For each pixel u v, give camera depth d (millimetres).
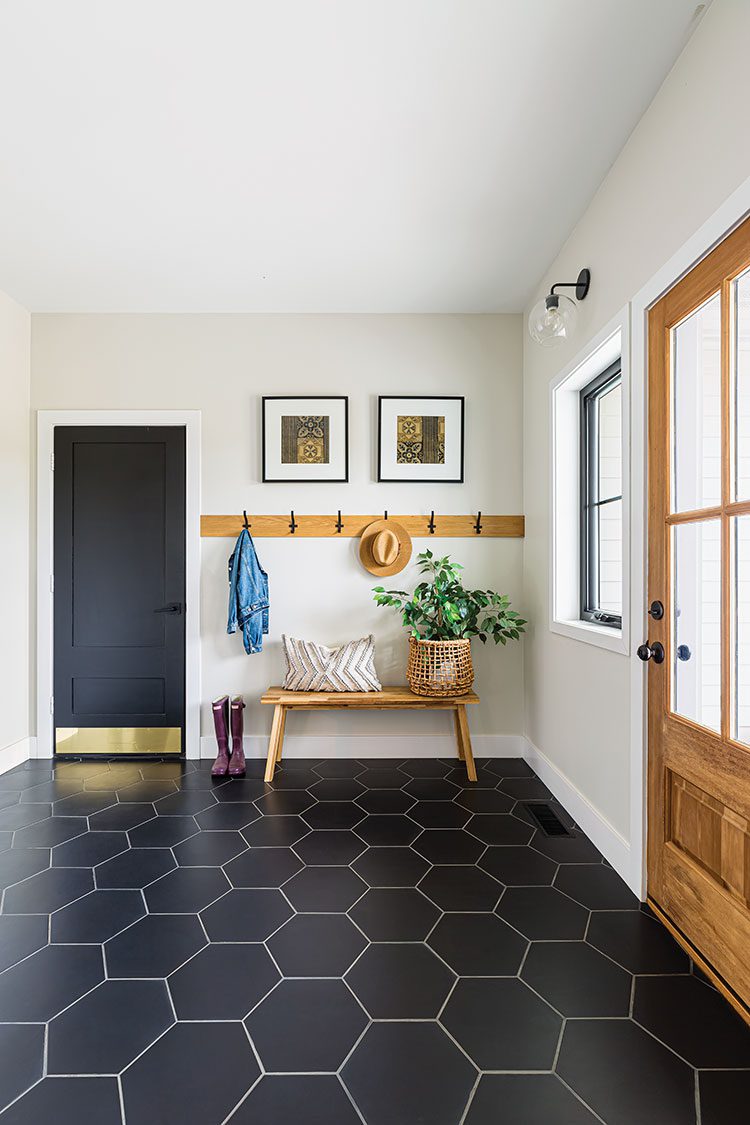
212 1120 1263
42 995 1627
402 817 2756
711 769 1684
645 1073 1371
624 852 2203
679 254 1775
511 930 1908
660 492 1954
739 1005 1551
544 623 3223
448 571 3400
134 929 1918
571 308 2402
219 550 3615
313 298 3438
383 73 1837
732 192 1524
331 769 3420
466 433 3633
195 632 3600
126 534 3641
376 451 3619
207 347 3619
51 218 2639
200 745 3611
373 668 3453
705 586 1725
